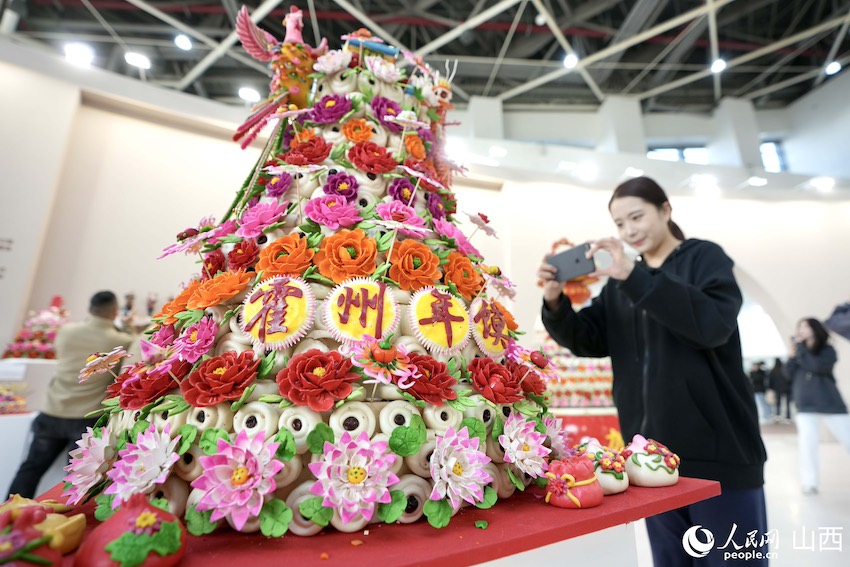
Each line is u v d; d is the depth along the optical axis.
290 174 1.00
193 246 1.01
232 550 0.58
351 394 0.70
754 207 5.35
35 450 2.03
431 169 1.22
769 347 7.73
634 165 5.12
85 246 3.38
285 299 0.77
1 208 3.04
